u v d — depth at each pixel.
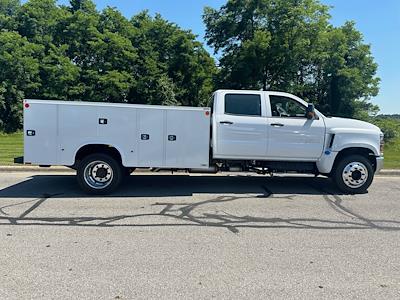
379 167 8.91
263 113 8.71
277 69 34.94
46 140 8.02
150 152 8.26
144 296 3.75
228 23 36.75
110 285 3.98
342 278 4.24
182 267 4.48
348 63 36.47
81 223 6.22
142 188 9.13
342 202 8.03
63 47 39.41
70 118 8.03
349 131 8.74
